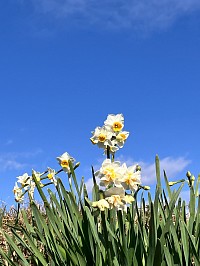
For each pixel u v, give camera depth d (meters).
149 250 0.57
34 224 0.83
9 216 1.28
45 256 0.77
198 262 0.59
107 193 0.57
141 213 0.67
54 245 0.67
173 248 0.63
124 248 0.58
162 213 0.66
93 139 0.70
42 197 0.65
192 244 0.59
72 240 0.64
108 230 0.62
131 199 0.57
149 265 0.57
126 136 0.70
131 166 0.61
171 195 0.73
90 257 0.63
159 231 0.63
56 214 0.69
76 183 0.66
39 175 0.82
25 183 0.83
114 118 0.71
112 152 0.70
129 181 0.59
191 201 0.68
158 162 0.68
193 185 0.73
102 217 0.56
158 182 0.68
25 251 0.88
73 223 0.66
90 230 0.62
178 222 0.69
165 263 0.59
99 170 0.60
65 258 0.67
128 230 0.66
